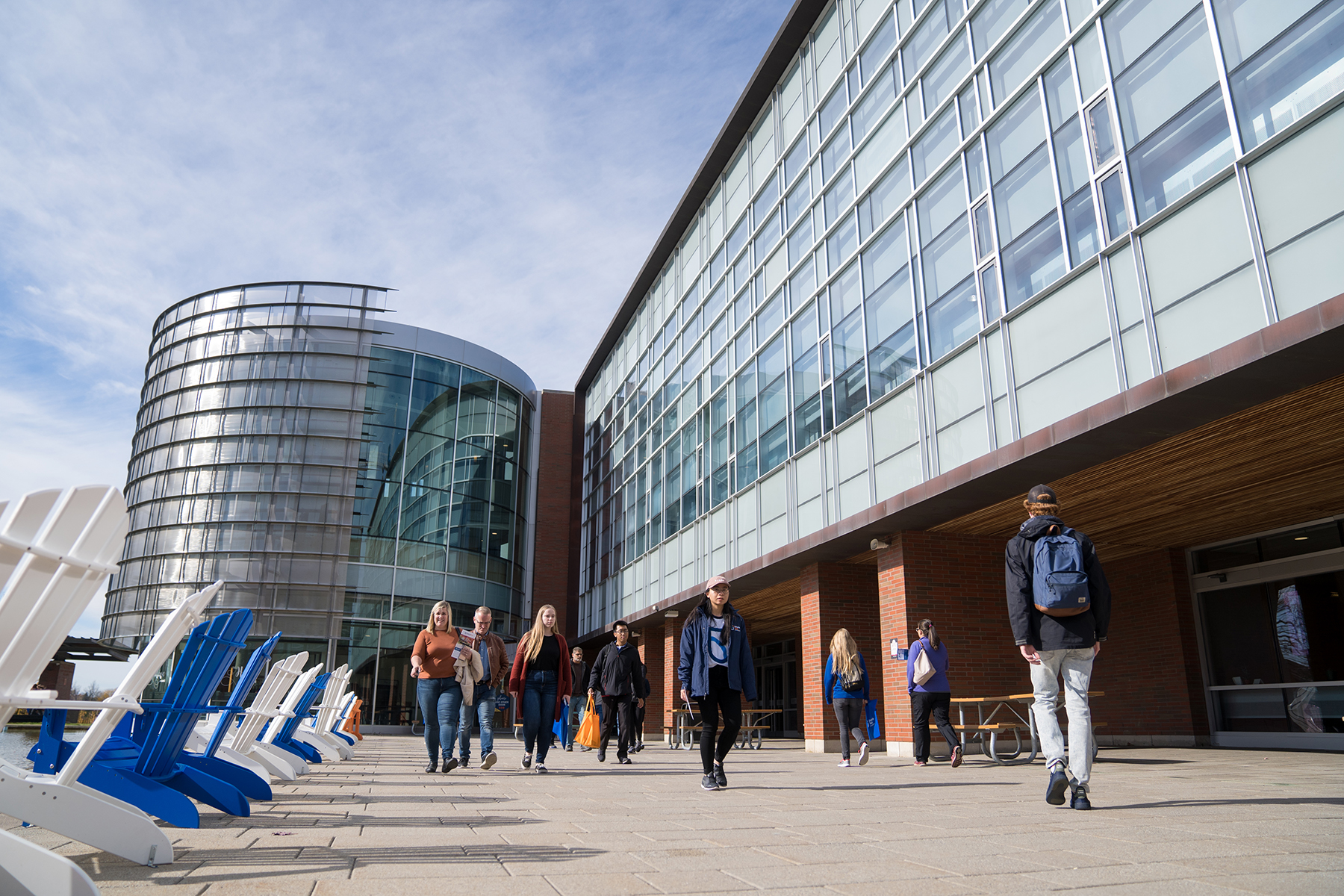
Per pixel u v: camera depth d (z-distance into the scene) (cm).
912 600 1412
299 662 744
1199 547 1565
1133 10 988
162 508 3275
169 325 3603
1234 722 1473
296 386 3328
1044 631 520
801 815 521
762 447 1912
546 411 3991
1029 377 1102
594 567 3397
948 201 1315
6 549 251
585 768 1070
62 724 406
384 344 3434
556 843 393
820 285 1702
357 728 1930
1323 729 1330
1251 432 962
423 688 891
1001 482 1168
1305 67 782
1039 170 1120
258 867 318
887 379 1435
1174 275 900
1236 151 838
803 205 1827
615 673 1243
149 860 317
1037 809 546
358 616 3144
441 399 3506
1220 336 841
